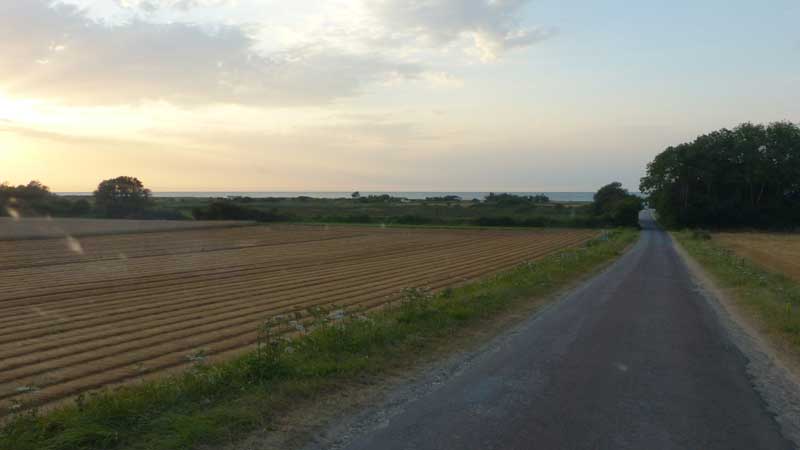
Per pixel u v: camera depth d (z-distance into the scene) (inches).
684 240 2503.7
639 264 1283.2
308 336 407.5
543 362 371.2
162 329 685.9
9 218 3661.4
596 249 1636.3
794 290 831.7
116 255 1765.5
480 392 302.0
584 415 268.1
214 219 4033.0
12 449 215.5
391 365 352.8
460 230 3326.8
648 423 258.8
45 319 761.6
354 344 382.0
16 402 284.4
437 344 415.2
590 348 416.2
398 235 2866.6
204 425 236.5
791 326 495.2
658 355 398.3
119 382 457.7
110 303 894.4
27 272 1337.4
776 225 3811.5
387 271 1343.5
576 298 695.1
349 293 977.5
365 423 253.1
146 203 4382.4
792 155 3826.3
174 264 1531.7
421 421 256.2
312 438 235.1
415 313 501.4
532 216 4116.6
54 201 4254.4
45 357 553.0
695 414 272.4
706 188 4001.0
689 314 589.9
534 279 845.8
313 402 279.3
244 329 671.1
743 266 1182.3
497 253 1856.5
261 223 3786.9
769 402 295.1
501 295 660.1
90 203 4279.0
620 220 3895.2
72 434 223.3
